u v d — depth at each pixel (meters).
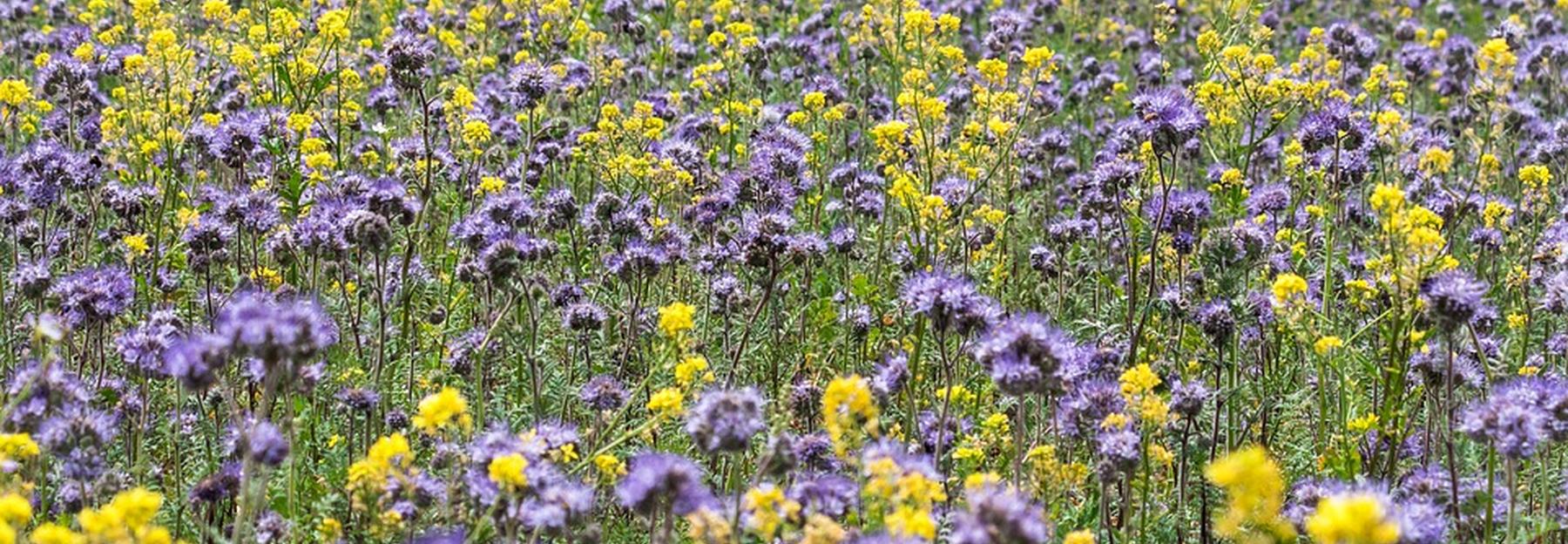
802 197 11.59
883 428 6.91
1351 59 15.23
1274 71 10.64
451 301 9.16
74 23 17.81
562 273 9.80
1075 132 15.60
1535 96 16.19
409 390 7.96
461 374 8.01
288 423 6.05
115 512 4.50
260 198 9.23
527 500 5.28
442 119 12.45
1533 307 9.56
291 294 8.20
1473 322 8.32
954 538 4.49
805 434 6.99
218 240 8.76
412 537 5.75
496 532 5.55
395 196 8.41
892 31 12.69
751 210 10.67
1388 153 12.16
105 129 10.86
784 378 8.82
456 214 10.85
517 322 8.94
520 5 15.62
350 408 7.16
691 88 14.80
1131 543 6.61
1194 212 8.55
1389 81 14.51
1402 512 5.39
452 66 15.55
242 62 11.08
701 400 5.67
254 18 13.84
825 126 13.57
